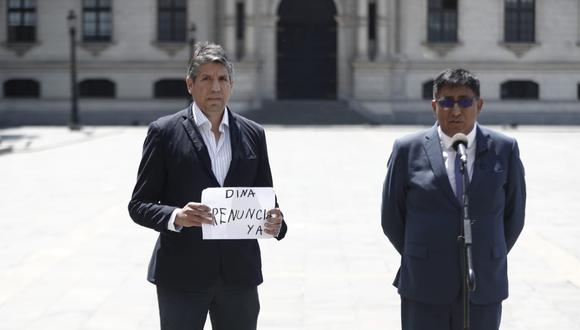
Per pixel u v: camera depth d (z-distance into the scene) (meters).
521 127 52.31
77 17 56.19
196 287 6.32
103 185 23.08
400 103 55.78
